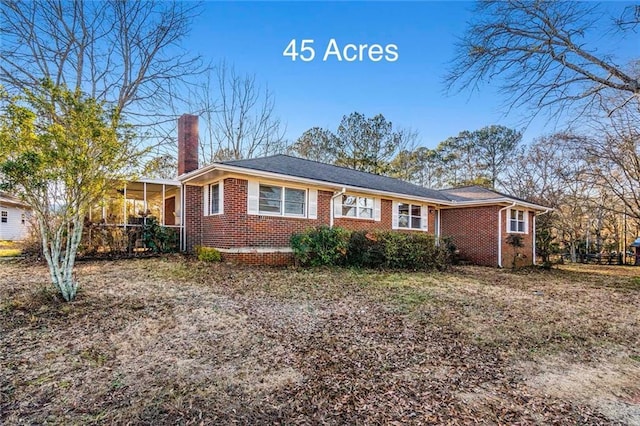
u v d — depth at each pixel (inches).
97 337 183.5
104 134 233.0
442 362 167.2
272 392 133.9
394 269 468.4
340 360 165.6
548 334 217.6
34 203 225.9
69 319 207.2
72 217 240.1
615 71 386.3
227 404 124.6
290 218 468.1
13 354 159.6
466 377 151.8
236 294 289.1
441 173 1430.9
